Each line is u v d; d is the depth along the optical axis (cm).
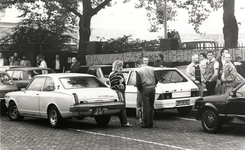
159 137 979
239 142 898
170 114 1416
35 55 2736
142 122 1134
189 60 2052
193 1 2872
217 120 1000
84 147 862
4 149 853
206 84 1379
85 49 2662
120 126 1173
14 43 3023
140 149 838
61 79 1156
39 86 1212
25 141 943
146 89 1116
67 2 2834
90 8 2883
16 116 1310
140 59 1185
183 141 923
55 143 912
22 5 3206
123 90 1152
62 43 3109
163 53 2158
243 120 946
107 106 1091
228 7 2217
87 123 1246
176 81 1287
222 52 1363
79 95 1072
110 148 849
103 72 1719
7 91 1440
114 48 2541
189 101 1259
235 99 962
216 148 838
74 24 3322
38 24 3131
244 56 1822
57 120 1122
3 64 2562
